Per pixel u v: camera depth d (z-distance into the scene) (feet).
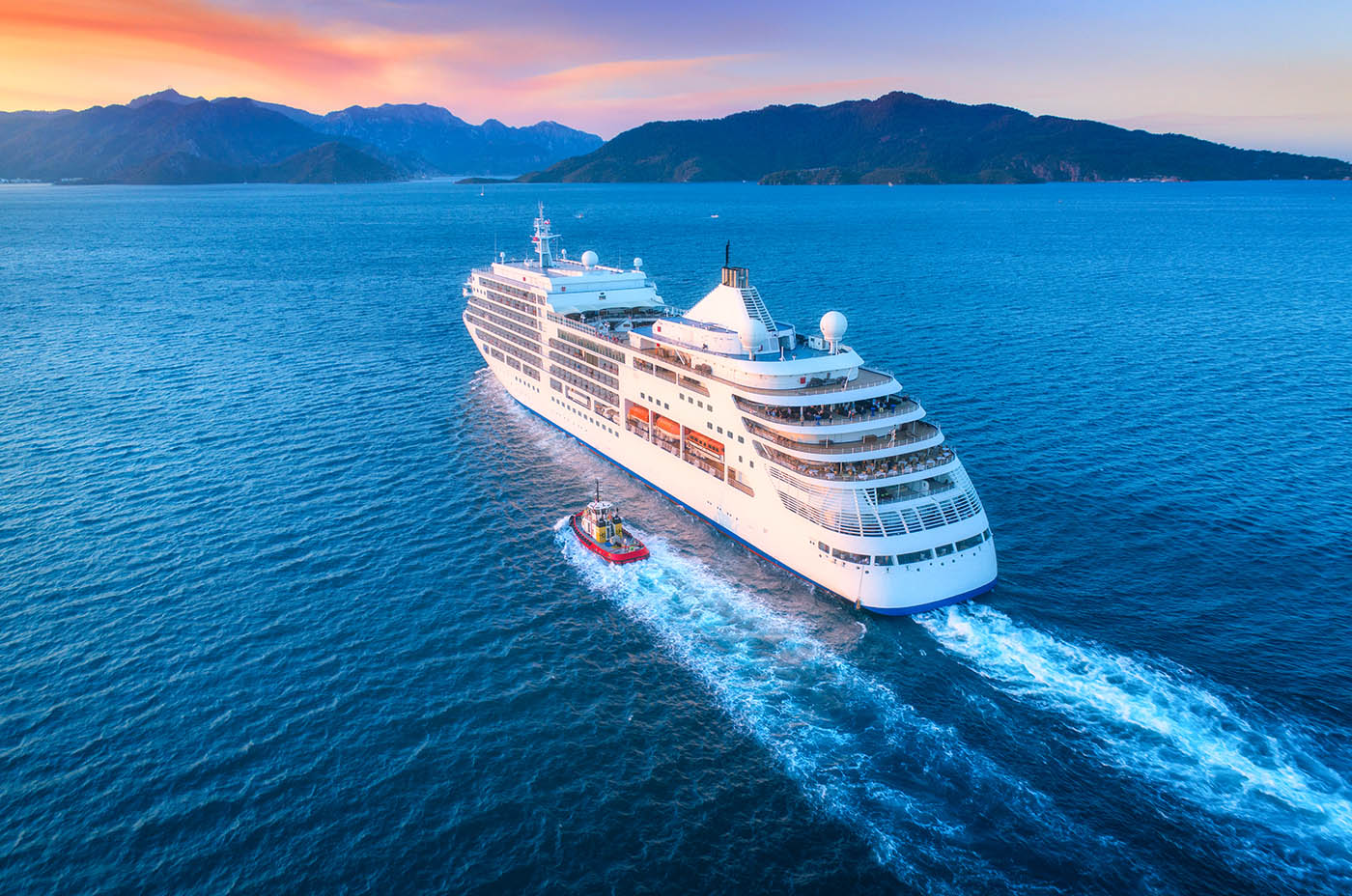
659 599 188.34
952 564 178.09
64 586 186.29
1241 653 161.89
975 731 143.13
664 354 237.45
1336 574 188.14
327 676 157.28
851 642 170.81
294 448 273.54
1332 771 131.54
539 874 114.83
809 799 128.16
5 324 448.24
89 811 123.85
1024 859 116.47
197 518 221.87
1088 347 390.01
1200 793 127.95
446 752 137.90
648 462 247.29
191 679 155.33
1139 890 111.24
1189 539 206.08
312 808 125.49
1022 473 246.06
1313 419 287.48
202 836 119.96
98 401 317.01
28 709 145.89
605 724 145.59
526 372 313.32
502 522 224.74
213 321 465.06
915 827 122.42
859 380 217.15
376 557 203.41
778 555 201.05
